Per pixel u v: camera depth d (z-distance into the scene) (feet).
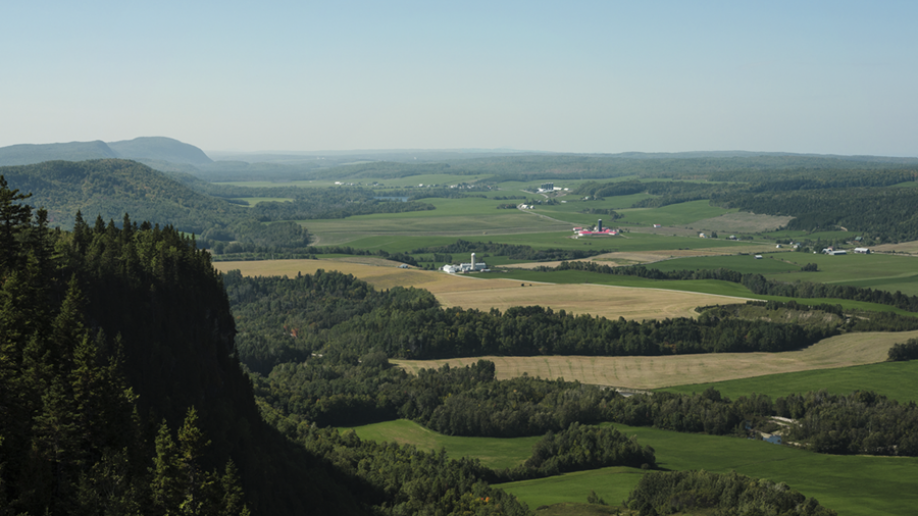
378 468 396.57
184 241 388.57
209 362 344.90
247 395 368.07
